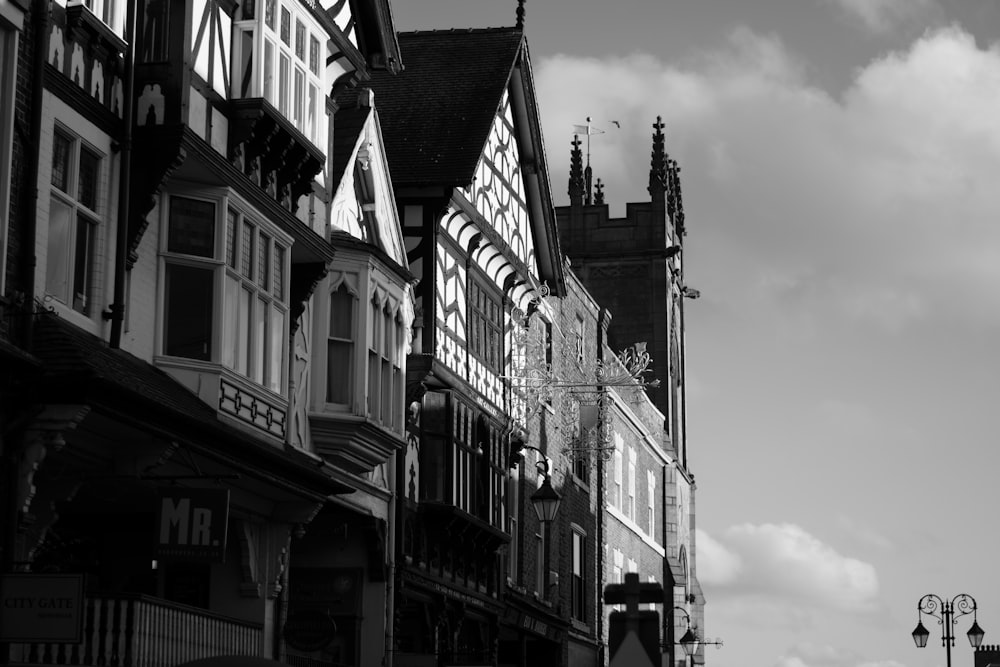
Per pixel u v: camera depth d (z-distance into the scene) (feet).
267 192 70.79
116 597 55.72
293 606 85.92
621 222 195.11
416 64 106.42
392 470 88.79
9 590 49.47
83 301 58.49
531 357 115.03
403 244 91.09
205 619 61.72
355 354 80.59
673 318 199.72
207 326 64.28
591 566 137.49
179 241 64.13
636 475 161.38
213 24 66.74
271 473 66.59
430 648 93.97
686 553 191.83
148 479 58.90
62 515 70.28
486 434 103.81
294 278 76.18
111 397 52.95
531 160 112.98
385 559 86.58
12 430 51.47
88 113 58.59
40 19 54.29
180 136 61.31
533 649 123.95
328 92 82.02
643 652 41.47
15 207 52.85
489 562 104.99
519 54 106.42
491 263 106.22
